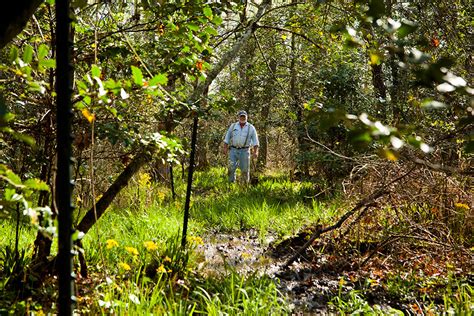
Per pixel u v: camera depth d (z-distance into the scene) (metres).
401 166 5.35
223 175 15.49
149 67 3.93
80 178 4.09
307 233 6.73
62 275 1.68
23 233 5.59
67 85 1.64
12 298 3.42
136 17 3.94
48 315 3.19
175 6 3.53
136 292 3.78
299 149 10.74
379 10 1.21
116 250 5.15
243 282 4.51
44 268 3.81
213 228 7.95
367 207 5.53
